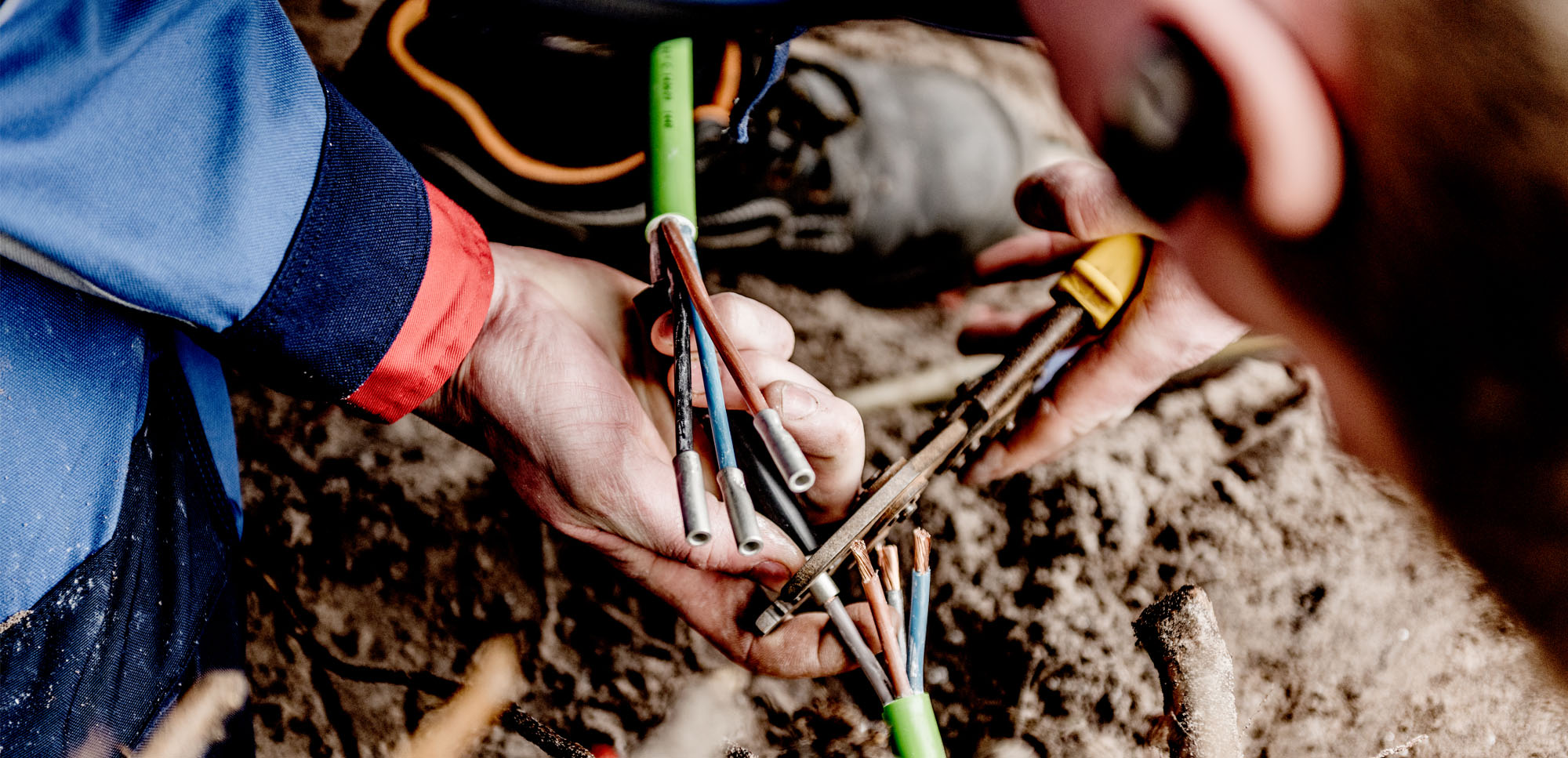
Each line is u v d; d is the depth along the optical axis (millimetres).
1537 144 302
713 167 1015
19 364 551
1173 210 475
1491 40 306
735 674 943
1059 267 1078
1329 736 915
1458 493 404
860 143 1059
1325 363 466
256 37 582
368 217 638
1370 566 953
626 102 949
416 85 1004
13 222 504
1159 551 961
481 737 939
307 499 1025
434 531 1007
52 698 615
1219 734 687
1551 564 385
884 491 701
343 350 659
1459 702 923
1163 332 761
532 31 908
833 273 1093
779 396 701
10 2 497
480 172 1026
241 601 966
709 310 610
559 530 847
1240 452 1005
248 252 581
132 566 673
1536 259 317
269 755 975
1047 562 956
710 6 644
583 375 766
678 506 743
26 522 565
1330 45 349
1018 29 616
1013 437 896
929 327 1111
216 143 562
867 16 641
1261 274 452
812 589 710
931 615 952
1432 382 385
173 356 747
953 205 1067
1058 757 901
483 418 802
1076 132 1258
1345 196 373
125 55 526
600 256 1099
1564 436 343
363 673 979
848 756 920
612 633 965
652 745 930
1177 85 400
